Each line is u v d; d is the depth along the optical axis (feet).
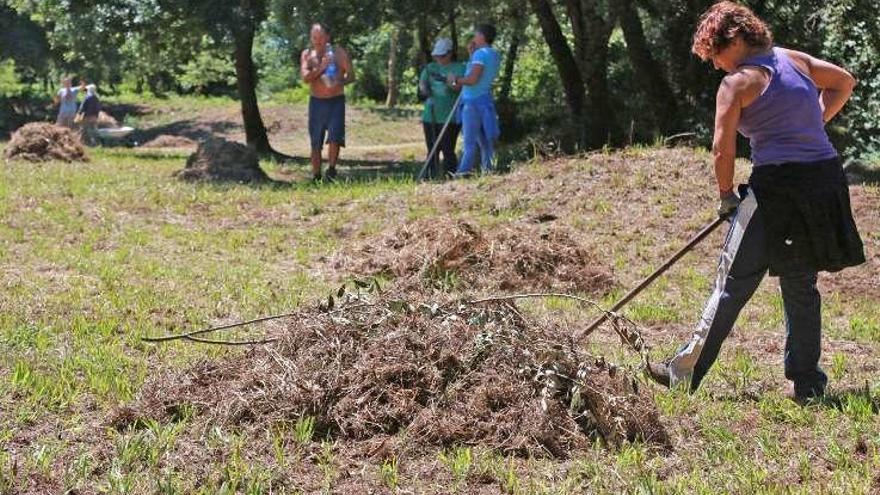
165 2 74.54
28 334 22.49
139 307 25.50
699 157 41.50
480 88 46.98
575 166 41.24
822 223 18.90
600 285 29.86
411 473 15.97
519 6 78.18
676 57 65.31
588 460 16.46
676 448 17.33
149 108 136.77
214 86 157.38
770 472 16.19
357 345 18.34
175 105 138.62
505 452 16.70
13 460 15.83
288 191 44.88
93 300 26.02
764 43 19.39
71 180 46.93
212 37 75.10
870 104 61.72
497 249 30.40
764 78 19.02
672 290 30.48
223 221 39.01
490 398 17.39
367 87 154.10
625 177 39.99
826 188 18.90
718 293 19.52
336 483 15.55
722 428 17.84
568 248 30.78
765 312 27.27
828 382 21.27
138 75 101.04
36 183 45.21
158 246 34.01
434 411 17.24
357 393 17.48
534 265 29.99
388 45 145.18
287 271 31.37
